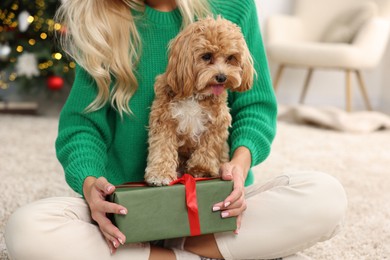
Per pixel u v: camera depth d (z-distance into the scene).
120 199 1.17
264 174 2.52
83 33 1.41
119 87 1.41
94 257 1.21
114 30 1.42
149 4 1.52
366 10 4.19
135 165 1.45
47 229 1.18
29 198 2.05
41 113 4.16
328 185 1.30
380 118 3.87
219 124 1.31
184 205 1.21
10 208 1.92
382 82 4.96
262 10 4.80
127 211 1.18
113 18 1.42
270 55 4.31
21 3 3.82
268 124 1.49
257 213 1.30
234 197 1.23
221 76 1.23
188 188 1.21
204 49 1.24
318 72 4.94
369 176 2.54
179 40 1.26
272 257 1.33
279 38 4.40
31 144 3.03
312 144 3.25
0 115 3.95
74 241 1.19
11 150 2.87
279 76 4.46
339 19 4.39
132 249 1.26
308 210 1.27
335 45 4.01
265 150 1.45
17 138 3.16
